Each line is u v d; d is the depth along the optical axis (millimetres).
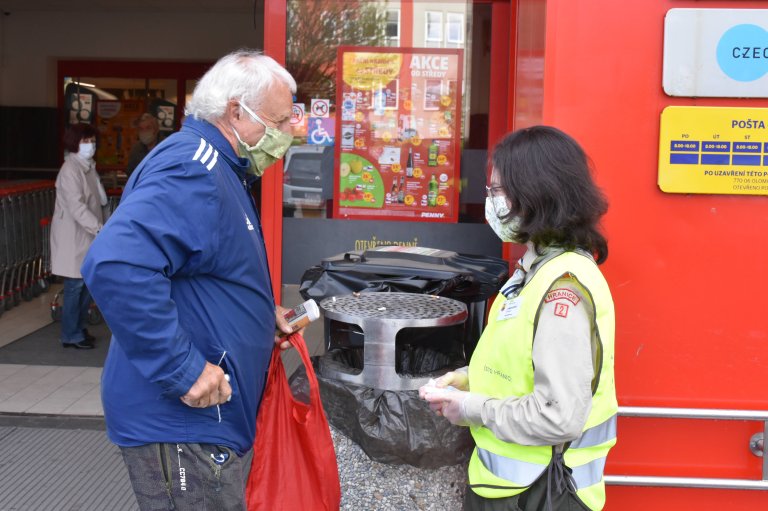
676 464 2682
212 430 2086
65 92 11109
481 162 4477
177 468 2070
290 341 2396
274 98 2145
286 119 2195
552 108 2617
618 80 2605
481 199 4496
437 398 2000
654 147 2619
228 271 2076
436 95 4465
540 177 1871
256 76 2123
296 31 4418
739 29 2564
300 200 4477
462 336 2854
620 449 2688
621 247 2637
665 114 2586
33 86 11070
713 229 2623
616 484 2623
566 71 2611
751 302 2633
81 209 6129
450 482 2590
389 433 2469
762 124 2588
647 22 2592
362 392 2506
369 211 4488
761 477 2660
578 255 1897
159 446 2066
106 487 3906
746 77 2572
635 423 2680
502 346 1924
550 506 1867
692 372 2654
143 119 8195
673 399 2662
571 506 1897
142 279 1868
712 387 2656
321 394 2633
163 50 10961
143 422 2059
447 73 4449
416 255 3145
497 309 2004
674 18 2564
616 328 2656
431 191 4500
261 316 2178
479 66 4449
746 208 2617
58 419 4820
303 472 2359
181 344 1931
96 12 10922
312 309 2416
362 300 2732
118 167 11227
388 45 4434
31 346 6484
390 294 2828
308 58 4434
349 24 4418
